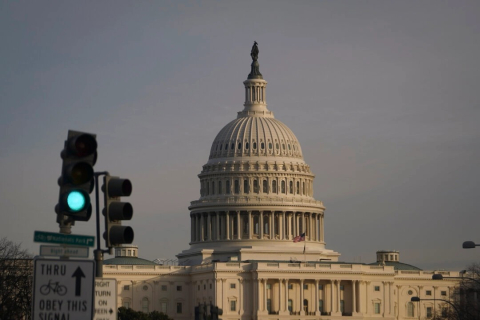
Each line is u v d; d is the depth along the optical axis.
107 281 58.72
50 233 52.72
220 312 104.12
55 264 53.06
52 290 52.94
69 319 53.00
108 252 58.78
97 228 58.25
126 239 55.72
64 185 52.56
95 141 52.91
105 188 55.69
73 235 53.53
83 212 52.97
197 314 94.44
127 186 55.88
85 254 54.34
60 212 52.62
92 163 53.19
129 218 56.00
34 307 52.66
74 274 53.22
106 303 58.59
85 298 53.28
